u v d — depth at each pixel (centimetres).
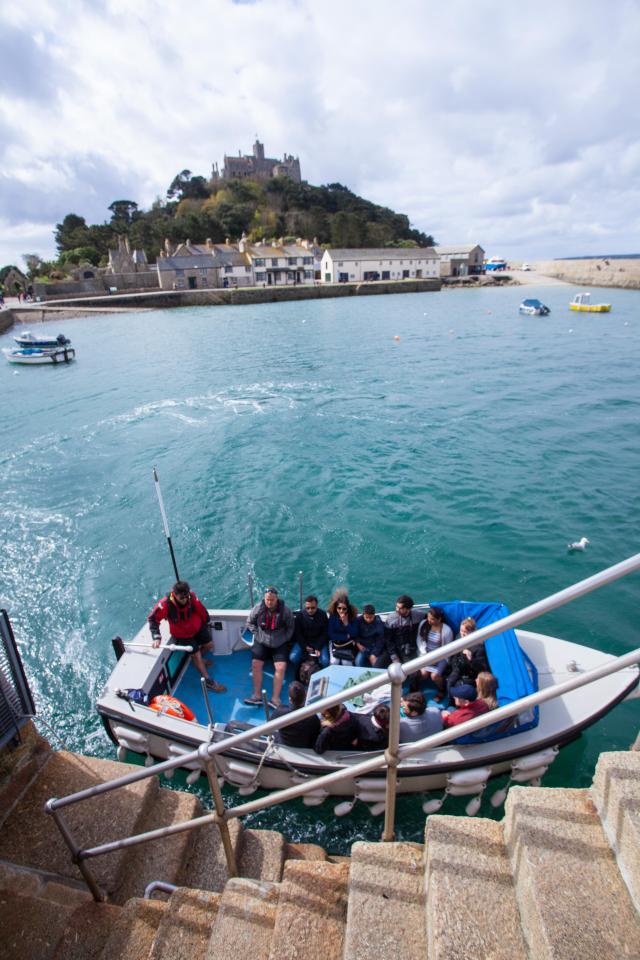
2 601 1089
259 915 289
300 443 1945
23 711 421
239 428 2159
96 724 786
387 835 268
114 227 11888
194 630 716
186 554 1229
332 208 13612
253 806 278
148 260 10825
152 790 441
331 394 2661
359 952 224
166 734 623
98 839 392
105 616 1034
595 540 1210
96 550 1272
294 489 1540
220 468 1739
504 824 246
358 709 607
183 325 5825
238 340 4591
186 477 1678
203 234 11000
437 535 1246
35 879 367
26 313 7094
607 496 1420
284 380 3012
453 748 584
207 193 13338
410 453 1786
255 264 9681
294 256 10006
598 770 234
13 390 3173
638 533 1237
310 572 1136
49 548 1294
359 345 4097
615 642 907
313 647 727
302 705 595
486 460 1697
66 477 1753
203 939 291
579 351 3497
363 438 1966
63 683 870
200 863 409
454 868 232
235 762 609
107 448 2016
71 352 4109
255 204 12344
